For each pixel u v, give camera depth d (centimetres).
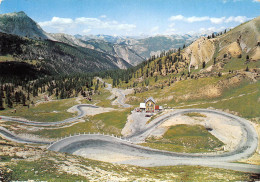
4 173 3209
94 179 3584
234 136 8794
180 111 12781
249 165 5938
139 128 10675
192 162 6284
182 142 8500
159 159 6550
